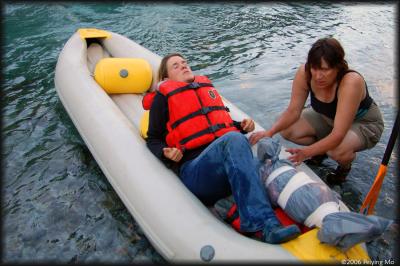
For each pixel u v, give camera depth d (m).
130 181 2.13
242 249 1.66
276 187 1.87
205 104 2.17
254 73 4.20
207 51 4.73
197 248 1.72
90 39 3.99
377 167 2.77
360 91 2.13
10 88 3.85
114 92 3.18
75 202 2.43
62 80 3.20
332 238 1.57
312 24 5.81
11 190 2.53
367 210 2.23
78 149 2.93
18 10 6.06
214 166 1.92
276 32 5.43
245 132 2.31
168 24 5.62
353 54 4.75
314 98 2.38
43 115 3.38
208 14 6.09
